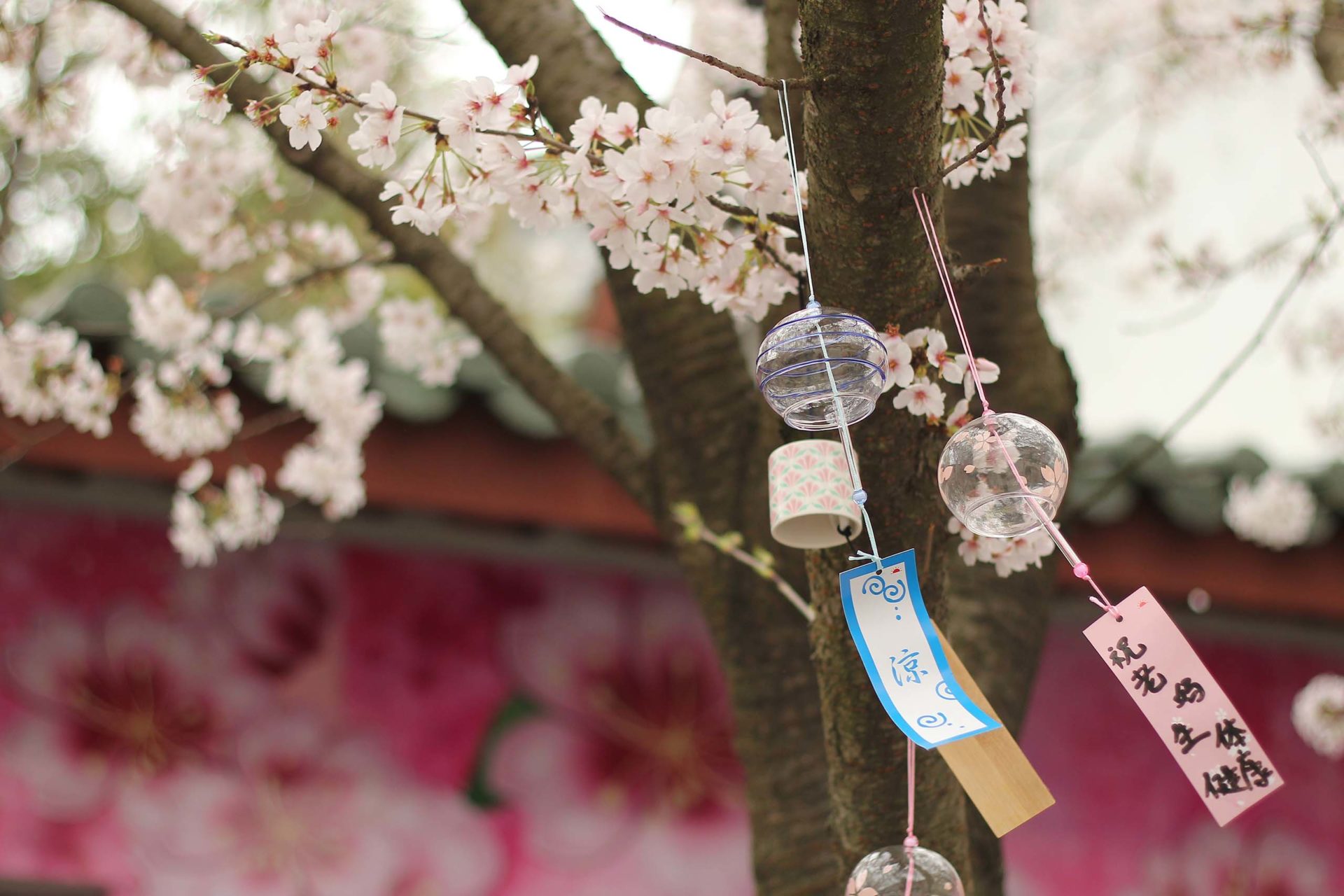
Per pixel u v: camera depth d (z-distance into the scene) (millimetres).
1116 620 1341
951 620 2070
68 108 2883
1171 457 3271
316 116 1416
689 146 1369
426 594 3488
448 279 2250
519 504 2990
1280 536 3289
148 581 3299
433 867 3332
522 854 3398
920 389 1444
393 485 2943
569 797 3463
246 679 3316
